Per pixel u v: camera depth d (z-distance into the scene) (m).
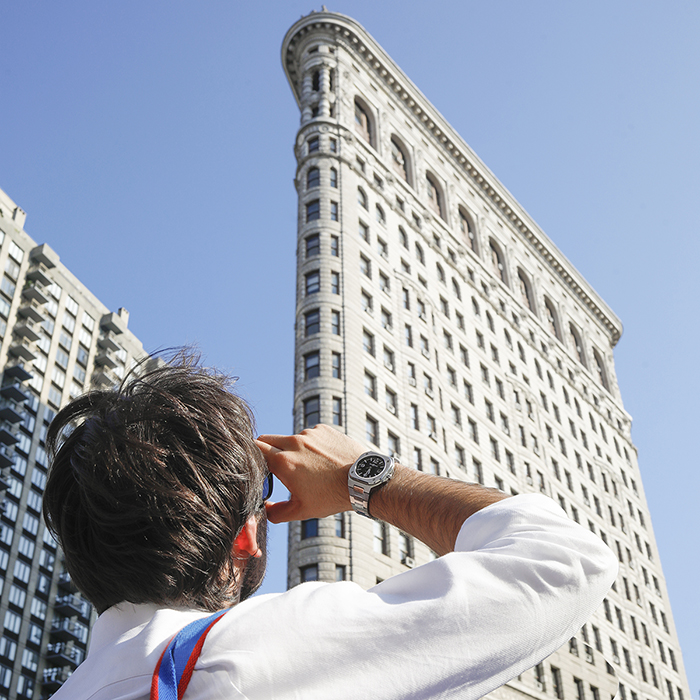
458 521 1.40
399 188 62.31
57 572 74.81
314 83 63.12
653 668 61.19
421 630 1.09
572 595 1.15
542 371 70.50
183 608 1.26
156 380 1.40
